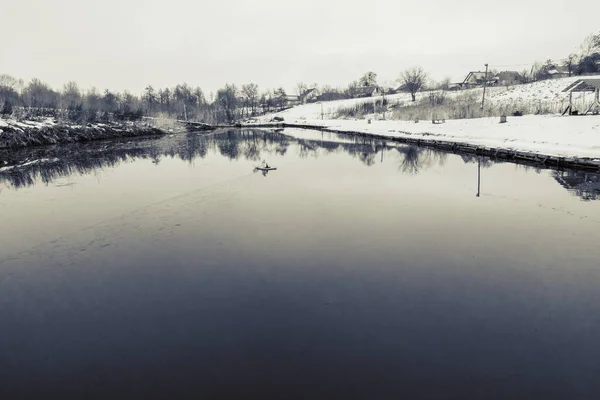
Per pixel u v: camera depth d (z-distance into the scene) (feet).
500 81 354.13
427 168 86.74
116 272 33.65
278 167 91.86
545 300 28.14
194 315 26.86
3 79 303.68
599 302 27.68
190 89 424.87
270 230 43.73
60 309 27.96
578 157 75.97
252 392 19.51
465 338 23.75
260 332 24.75
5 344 23.98
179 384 20.21
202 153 125.70
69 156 117.29
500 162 91.50
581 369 20.84
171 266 34.68
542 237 40.70
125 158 112.37
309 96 552.41
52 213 53.06
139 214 50.70
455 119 194.59
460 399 18.84
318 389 19.63
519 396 18.99
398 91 459.73
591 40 330.54
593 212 48.98
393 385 19.85
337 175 79.25
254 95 497.05
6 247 40.11
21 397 19.56
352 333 24.43
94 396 19.52
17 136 135.74
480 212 50.14
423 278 31.83
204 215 49.80
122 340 24.17
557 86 238.07
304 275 32.63
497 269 33.35
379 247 38.52
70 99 280.92
